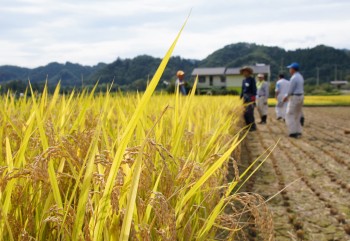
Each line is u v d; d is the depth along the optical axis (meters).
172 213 1.29
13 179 1.29
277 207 4.61
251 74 11.73
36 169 1.23
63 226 1.25
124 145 1.20
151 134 2.06
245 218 3.99
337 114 24.47
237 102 11.97
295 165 6.96
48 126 1.84
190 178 1.89
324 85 94.88
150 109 3.91
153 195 1.44
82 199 1.19
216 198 2.14
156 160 1.91
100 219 1.23
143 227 1.34
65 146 1.44
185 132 2.81
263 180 5.91
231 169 6.31
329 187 5.54
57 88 2.46
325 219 4.21
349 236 3.71
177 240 1.67
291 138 11.11
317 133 12.59
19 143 1.91
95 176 1.28
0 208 1.17
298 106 11.09
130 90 4.30
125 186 1.33
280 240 3.59
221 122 3.92
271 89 54.69
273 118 20.19
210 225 1.72
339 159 7.34
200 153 2.49
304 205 4.70
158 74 1.18
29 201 1.46
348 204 4.73
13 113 2.95
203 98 10.22
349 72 154.88
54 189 1.28
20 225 1.32
